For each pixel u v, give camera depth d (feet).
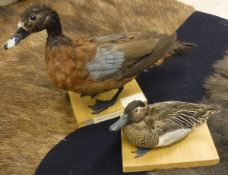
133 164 3.28
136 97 3.80
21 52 4.35
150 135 3.22
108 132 3.63
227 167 3.34
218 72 4.15
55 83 3.57
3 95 3.94
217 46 4.43
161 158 3.31
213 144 3.39
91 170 3.38
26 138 3.61
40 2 5.00
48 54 3.49
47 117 3.77
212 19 4.76
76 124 3.72
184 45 3.96
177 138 3.33
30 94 3.96
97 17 4.79
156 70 4.19
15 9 4.91
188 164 3.31
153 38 3.66
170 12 4.86
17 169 3.40
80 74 3.44
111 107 3.74
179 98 3.92
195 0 6.07
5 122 3.72
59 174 3.36
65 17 4.77
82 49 3.44
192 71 4.17
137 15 4.83
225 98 3.89
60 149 3.52
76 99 3.82
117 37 3.59
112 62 3.47
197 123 3.38
